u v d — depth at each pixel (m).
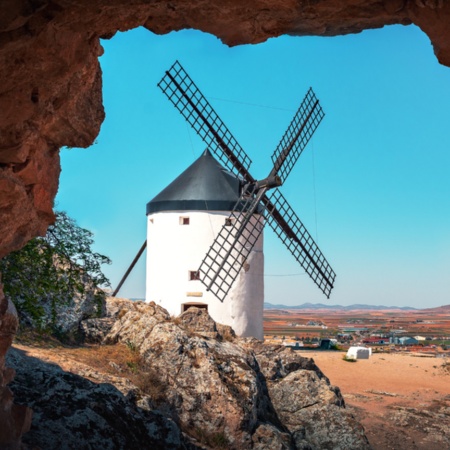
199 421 19.02
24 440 12.95
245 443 18.77
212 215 33.56
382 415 27.27
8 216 8.95
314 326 156.25
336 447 20.81
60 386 15.33
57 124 9.30
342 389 31.98
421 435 25.00
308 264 34.12
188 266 33.62
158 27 8.51
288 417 21.64
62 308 22.88
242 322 33.53
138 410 16.50
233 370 20.72
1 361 10.29
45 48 7.24
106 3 7.02
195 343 21.17
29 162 8.88
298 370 23.23
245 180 33.41
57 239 19.50
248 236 32.66
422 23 7.26
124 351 21.19
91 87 9.77
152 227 35.38
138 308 23.89
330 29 8.35
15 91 7.65
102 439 14.26
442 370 37.12
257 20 8.13
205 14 8.10
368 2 7.53
